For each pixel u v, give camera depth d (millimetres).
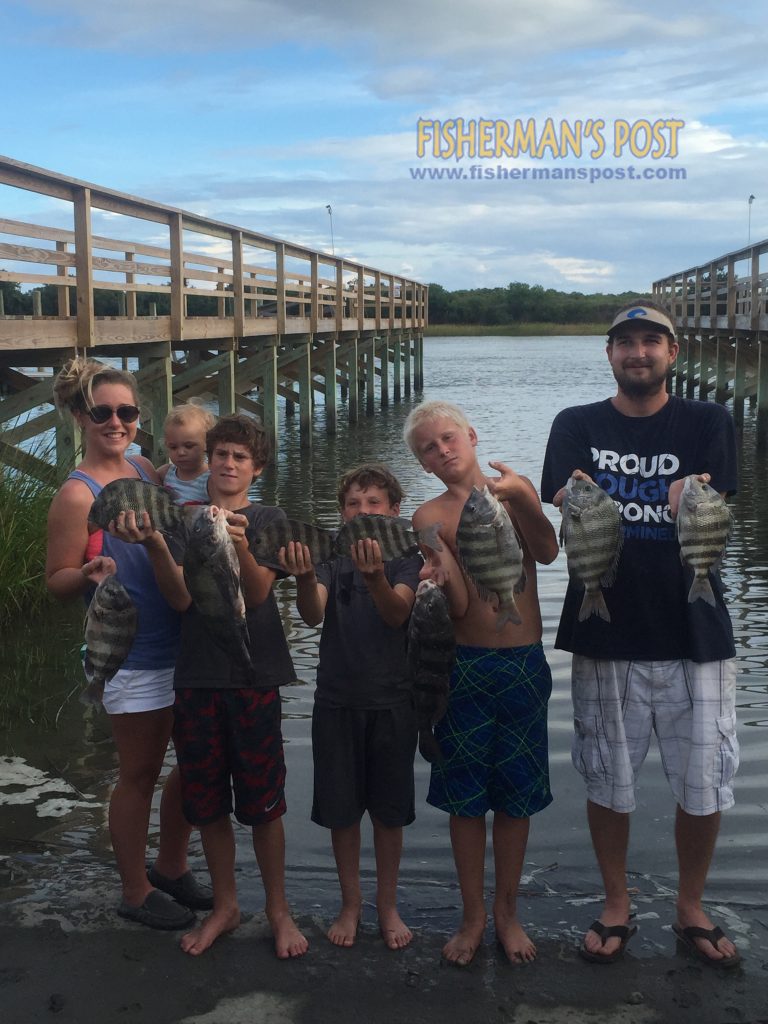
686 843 3326
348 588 3523
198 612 3295
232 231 14992
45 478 8336
